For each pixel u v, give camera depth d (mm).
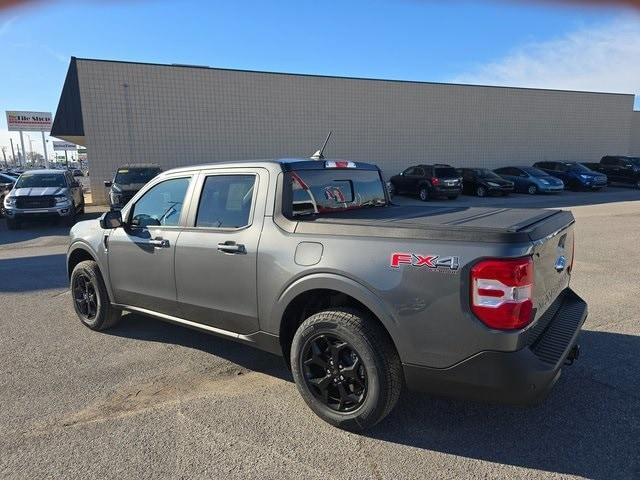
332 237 3107
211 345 4652
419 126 27562
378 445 2967
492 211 3701
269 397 3602
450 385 2768
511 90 29531
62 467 2781
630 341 4516
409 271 2781
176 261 3980
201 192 3932
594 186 25453
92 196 21219
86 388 3777
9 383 3873
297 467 2756
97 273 4902
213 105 22734
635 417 3246
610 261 7957
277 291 3305
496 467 2742
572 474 2674
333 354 3098
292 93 24312
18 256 9867
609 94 32156
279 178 3502
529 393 2625
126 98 21266
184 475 2695
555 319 3305
